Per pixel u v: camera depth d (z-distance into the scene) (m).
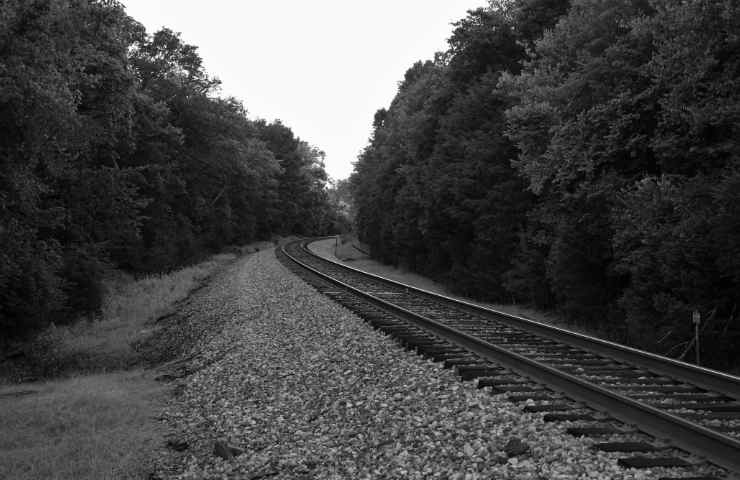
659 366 8.99
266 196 80.81
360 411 8.11
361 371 9.70
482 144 24.45
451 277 28.31
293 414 8.86
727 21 11.68
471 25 28.91
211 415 9.55
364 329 12.57
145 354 17.34
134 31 42.22
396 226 39.91
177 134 39.69
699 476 5.12
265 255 46.00
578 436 6.12
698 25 12.07
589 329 16.67
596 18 16.16
